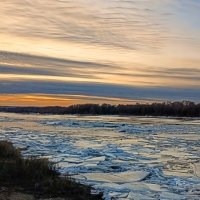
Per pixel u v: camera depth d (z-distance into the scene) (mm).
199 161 21578
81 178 15156
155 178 16172
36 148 25938
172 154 24750
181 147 29359
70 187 11539
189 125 68500
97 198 11078
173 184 14945
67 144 29609
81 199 10555
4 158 14906
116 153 24266
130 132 48188
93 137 38344
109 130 51812
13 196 9961
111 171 17531
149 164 20125
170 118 112000
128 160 21406
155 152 25766
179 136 41438
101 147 28062
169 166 19656
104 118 111625
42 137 36125
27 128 52438
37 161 14250
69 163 19359
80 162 19891
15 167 12570
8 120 87312
